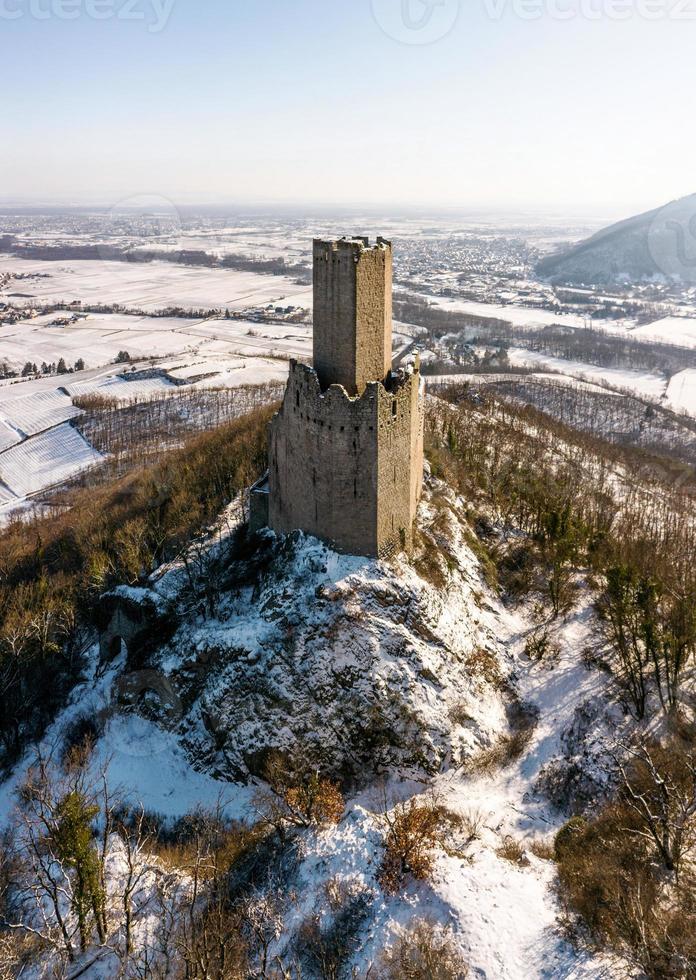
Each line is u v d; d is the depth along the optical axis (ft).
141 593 221.05
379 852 149.48
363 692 178.19
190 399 568.00
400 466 198.59
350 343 185.88
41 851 157.79
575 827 158.81
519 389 538.47
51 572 279.90
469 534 245.65
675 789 148.97
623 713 189.78
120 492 345.92
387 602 190.08
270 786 174.19
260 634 187.42
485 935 130.11
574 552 247.09
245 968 131.23
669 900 137.39
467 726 181.98
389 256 191.31
